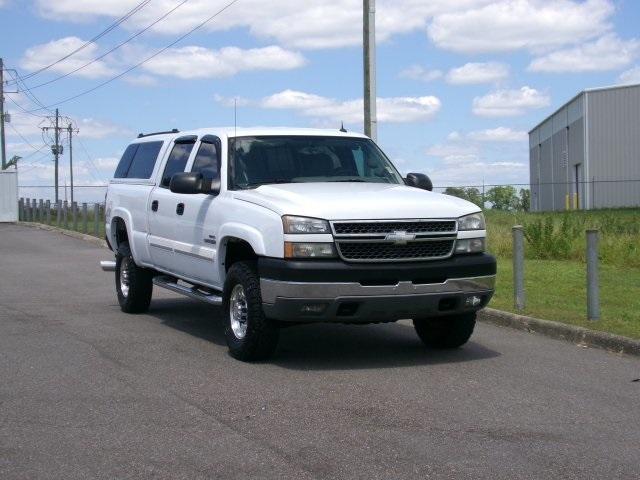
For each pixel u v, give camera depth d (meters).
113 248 12.14
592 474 5.16
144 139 11.88
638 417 6.39
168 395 7.05
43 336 9.83
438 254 7.98
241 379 7.60
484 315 10.71
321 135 9.68
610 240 18.09
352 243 7.70
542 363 8.26
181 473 5.20
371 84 18.20
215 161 9.32
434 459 5.43
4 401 6.90
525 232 19.00
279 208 7.83
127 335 9.88
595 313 9.83
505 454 5.53
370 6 18.09
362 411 6.54
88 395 7.07
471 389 7.23
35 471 5.27
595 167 48.03
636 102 47.03
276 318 7.79
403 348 9.05
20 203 40.44
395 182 9.53
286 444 5.74
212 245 8.91
